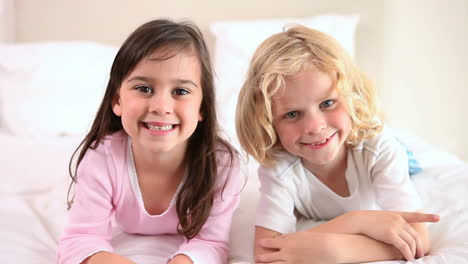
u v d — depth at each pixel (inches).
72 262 32.6
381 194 38.2
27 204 45.5
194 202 36.3
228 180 37.2
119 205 37.3
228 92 75.9
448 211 40.5
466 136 90.9
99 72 78.1
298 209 42.1
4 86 74.3
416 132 91.4
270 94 34.6
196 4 91.4
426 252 34.5
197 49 34.1
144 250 36.9
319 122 34.4
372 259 32.8
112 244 38.4
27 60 75.5
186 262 32.6
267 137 38.2
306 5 89.6
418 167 50.4
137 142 34.5
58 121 72.2
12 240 37.2
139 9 92.2
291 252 32.9
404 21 87.7
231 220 41.5
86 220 35.8
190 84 32.9
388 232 32.8
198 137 37.1
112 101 35.8
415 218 33.9
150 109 31.7
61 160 57.6
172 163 36.4
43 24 93.5
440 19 87.1
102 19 92.8
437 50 88.3
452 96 89.5
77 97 74.9
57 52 77.4
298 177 39.7
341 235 33.2
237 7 91.0
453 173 50.4
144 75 31.9
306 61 34.2
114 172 36.1
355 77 37.7
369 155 38.4
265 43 37.6
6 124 72.5
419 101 90.3
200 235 36.6
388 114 90.6
